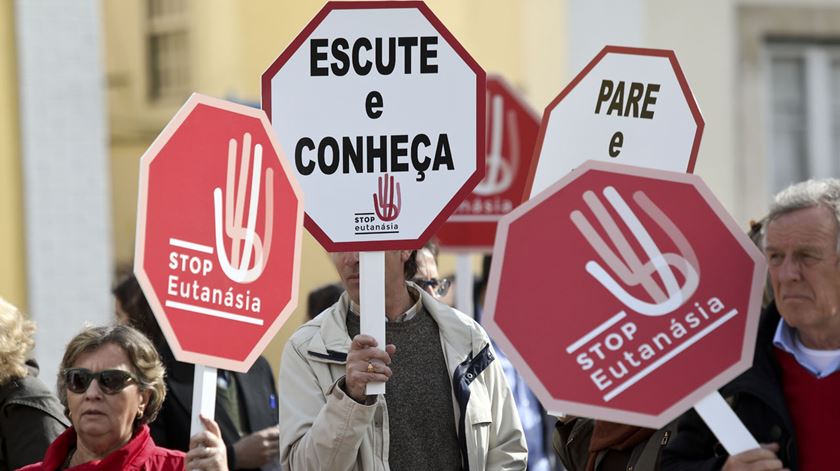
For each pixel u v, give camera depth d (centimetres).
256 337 1110
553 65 3347
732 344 1021
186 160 1077
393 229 1216
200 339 1078
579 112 1312
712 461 1116
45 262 2878
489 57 3278
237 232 1103
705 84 3525
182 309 1069
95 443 1241
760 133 3597
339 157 1213
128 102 2980
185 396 1656
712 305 1023
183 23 3036
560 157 1312
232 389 1753
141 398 1265
